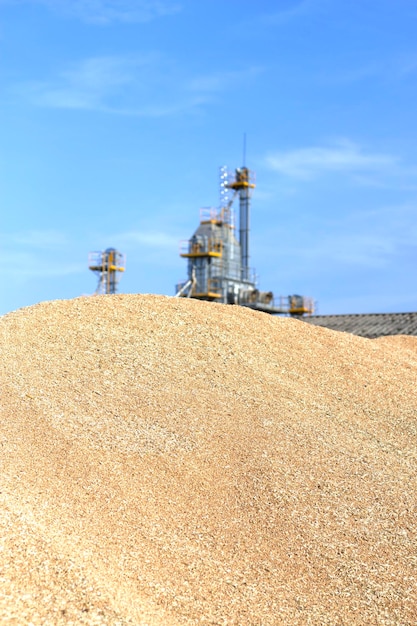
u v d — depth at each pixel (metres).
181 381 11.80
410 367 15.12
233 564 7.17
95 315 14.07
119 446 9.40
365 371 14.07
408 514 8.66
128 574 6.59
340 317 27.19
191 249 42.03
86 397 10.83
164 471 8.91
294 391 12.30
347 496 8.93
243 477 9.03
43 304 14.63
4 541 6.45
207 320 14.51
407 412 12.41
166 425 10.16
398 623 6.51
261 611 6.43
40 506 7.56
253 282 44.94
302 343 14.72
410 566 7.51
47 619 5.49
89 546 6.91
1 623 5.29
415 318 25.31
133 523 7.64
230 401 11.35
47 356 12.25
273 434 10.40
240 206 45.88
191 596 6.47
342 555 7.59
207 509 8.20
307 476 9.30
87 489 8.22
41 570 6.13
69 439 9.43
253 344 13.93
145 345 13.01
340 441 10.65
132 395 11.06
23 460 8.71
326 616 6.50
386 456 10.42
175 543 7.39
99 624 5.57
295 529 8.02
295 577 7.09
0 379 11.25
